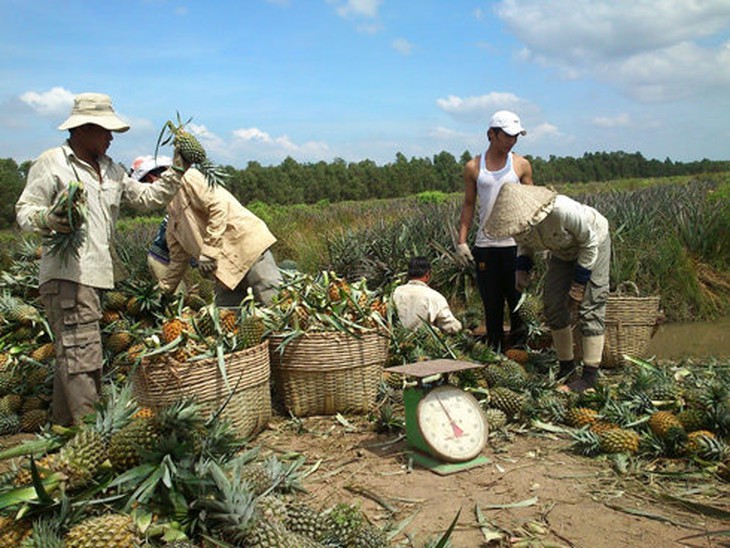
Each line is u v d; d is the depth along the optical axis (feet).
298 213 66.23
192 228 16.88
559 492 10.89
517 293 20.13
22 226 12.97
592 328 16.15
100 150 13.97
